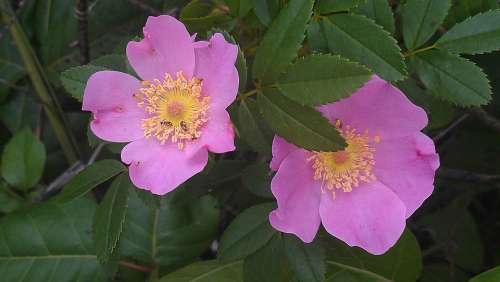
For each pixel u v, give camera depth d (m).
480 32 0.16
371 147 0.16
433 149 0.16
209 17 0.17
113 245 0.15
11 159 0.23
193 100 0.16
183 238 0.21
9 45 0.25
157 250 0.21
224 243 0.17
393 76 0.15
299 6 0.14
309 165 0.16
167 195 0.18
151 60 0.16
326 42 0.16
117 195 0.16
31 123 0.26
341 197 0.16
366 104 0.15
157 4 0.24
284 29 0.15
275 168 0.15
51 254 0.21
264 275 0.17
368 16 0.16
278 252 0.17
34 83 0.24
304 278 0.16
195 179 0.18
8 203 0.23
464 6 0.17
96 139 0.18
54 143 0.26
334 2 0.15
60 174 0.26
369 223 0.16
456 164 0.23
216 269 0.19
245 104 0.15
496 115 0.22
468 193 0.23
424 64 0.16
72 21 0.25
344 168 0.16
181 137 0.16
